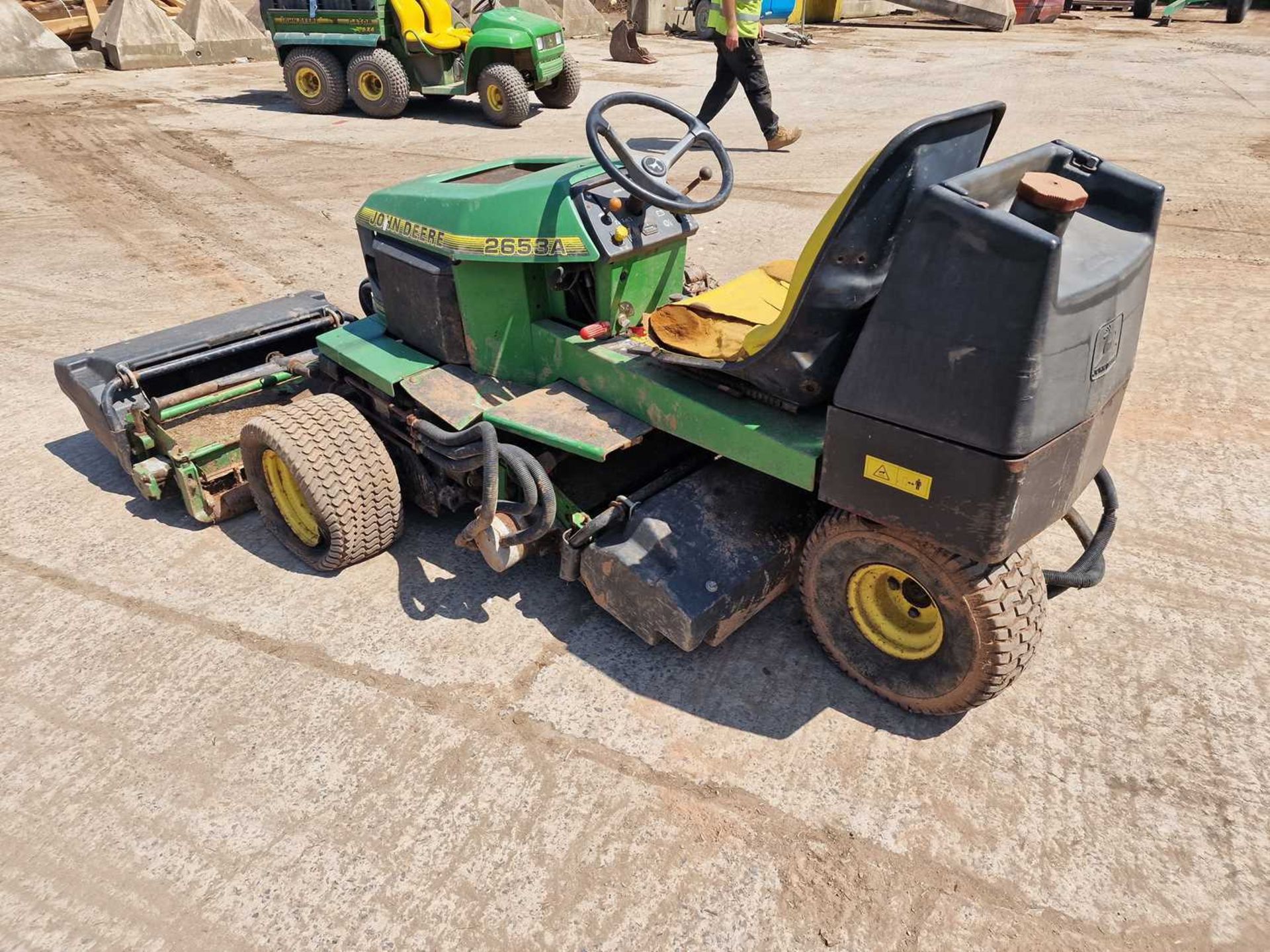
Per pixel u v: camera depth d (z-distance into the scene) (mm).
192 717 2850
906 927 2195
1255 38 18141
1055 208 1946
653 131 10648
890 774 2605
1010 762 2637
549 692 2910
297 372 3846
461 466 3035
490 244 3053
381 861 2383
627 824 2465
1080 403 2197
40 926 2244
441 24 11484
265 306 4355
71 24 15641
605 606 3025
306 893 2305
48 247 7215
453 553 3609
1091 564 2861
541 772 2629
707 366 2664
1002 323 1951
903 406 2182
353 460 3230
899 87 13227
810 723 2781
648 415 2936
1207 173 8438
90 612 3336
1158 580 3391
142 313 5957
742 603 2842
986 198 2182
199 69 15641
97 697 2938
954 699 2625
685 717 2809
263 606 3348
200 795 2584
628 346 3055
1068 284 2033
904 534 2447
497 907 2258
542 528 2863
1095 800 2510
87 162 9555
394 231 3375
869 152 9422
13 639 3203
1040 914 2219
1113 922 2197
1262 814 2461
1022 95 12359
